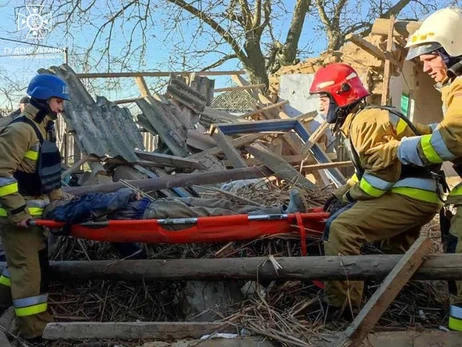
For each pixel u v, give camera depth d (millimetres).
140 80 9930
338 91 3393
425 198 3291
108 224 3588
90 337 3318
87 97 7449
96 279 3764
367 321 3002
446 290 3746
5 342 3451
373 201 3346
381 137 3201
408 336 3197
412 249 3150
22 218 3480
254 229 3619
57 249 4137
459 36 3201
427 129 3648
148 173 6484
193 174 6047
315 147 8039
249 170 6281
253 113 11008
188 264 3557
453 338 3180
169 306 3828
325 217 3641
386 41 9266
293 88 12320
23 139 3475
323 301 3551
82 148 6383
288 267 3396
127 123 7344
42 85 3611
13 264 3598
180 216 3691
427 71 3328
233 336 3229
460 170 3262
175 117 8023
